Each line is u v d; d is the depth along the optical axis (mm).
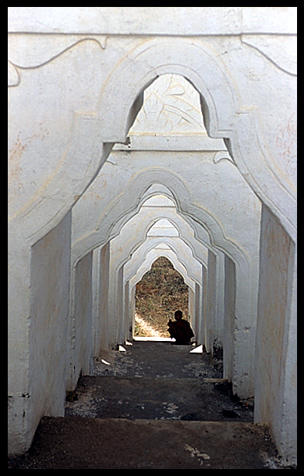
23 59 3277
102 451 3412
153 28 3225
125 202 6207
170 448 3488
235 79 3275
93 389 6059
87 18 3242
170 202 9938
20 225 3318
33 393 3445
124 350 10188
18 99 3305
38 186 3340
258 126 3305
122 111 3309
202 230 7691
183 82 6121
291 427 3334
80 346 6230
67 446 3453
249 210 5945
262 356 4176
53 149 3340
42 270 3617
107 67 3285
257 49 3246
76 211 6172
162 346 11828
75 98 3312
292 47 3236
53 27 3244
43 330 3709
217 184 6051
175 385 6328
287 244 3451
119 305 11117
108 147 3549
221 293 8297
